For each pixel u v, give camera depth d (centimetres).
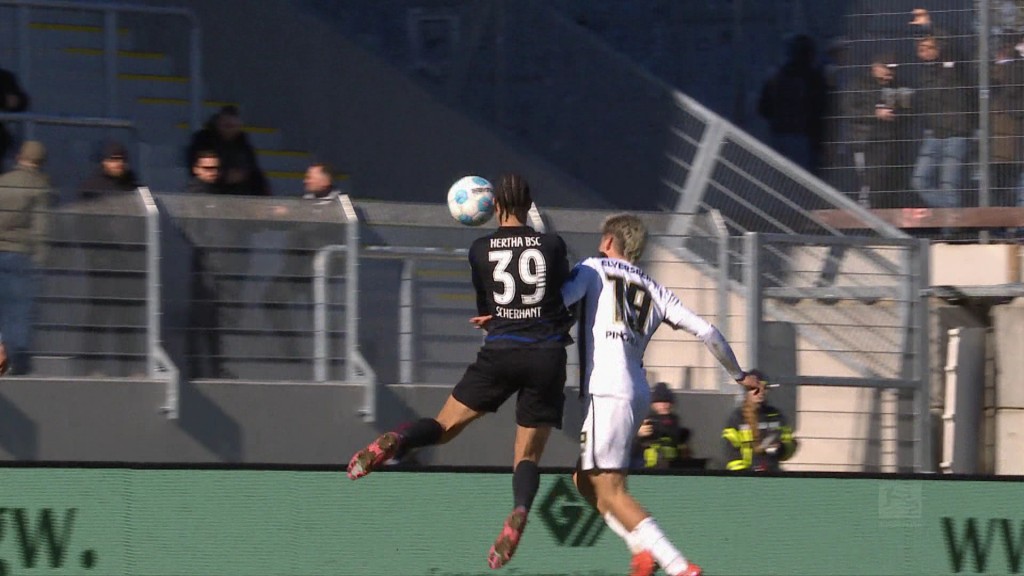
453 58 4900
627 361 2572
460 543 2712
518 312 2506
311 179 3738
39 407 3189
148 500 2572
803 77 4472
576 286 2552
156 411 3281
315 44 4938
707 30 4822
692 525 2812
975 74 4241
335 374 3450
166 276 3322
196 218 3356
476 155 4744
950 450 4197
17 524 2498
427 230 3550
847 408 3881
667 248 3712
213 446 3331
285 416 3391
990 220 4228
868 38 4372
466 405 2528
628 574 2781
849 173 4378
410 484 2698
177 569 2575
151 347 3297
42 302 3216
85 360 3250
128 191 3350
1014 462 4206
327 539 2652
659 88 4359
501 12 4800
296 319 3422
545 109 4662
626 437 2567
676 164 4297
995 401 4241
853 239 3906
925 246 3981
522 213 2555
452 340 3566
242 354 3378
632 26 4959
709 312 3738
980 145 4234
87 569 2530
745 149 4191
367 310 3481
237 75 4931
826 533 2884
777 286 3816
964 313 4278
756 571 2838
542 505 2755
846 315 3891
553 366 2503
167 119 4653
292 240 3425
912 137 4300
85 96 4525
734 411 3581
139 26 4784
